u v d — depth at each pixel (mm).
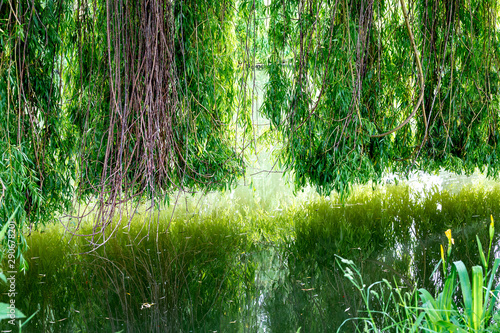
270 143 4020
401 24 3621
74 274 3479
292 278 3557
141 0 2654
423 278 3381
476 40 3596
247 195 5996
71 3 3045
